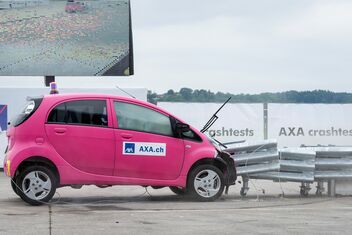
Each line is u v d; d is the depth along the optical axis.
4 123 17.77
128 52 21.16
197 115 18.38
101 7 21.16
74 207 10.23
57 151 10.31
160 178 10.81
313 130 18.88
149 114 10.85
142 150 10.69
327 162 12.12
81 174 10.40
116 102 10.72
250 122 18.58
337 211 10.08
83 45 21.02
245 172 11.81
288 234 7.85
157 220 8.90
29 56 20.80
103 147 10.50
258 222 8.80
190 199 11.59
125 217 9.16
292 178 11.98
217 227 8.34
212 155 11.02
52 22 20.94
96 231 7.92
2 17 20.77
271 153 11.80
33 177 10.20
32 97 10.63
